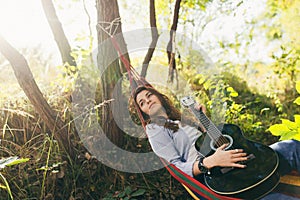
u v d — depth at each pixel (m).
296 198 3.43
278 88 6.52
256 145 3.64
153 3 4.77
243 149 3.61
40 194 4.23
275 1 7.46
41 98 4.23
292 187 3.49
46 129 4.64
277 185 3.51
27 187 4.25
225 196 3.43
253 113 5.82
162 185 4.38
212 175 3.55
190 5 5.75
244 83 6.73
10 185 4.26
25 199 4.14
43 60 5.89
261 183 3.40
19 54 4.09
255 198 3.40
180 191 4.38
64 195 4.29
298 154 3.58
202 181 3.66
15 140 4.62
